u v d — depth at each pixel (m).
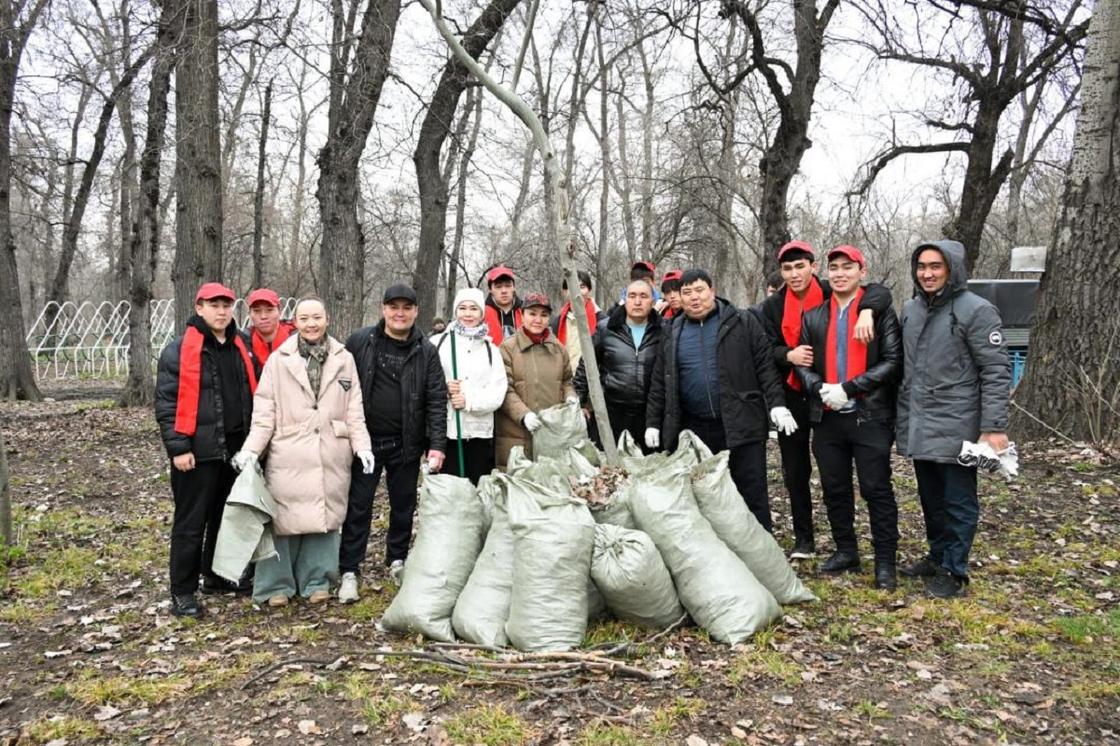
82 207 23.05
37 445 11.11
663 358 5.29
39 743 3.42
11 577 5.67
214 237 11.88
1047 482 6.93
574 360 7.21
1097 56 7.88
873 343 4.84
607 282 28.09
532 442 5.54
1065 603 4.61
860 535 6.12
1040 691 3.59
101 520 7.25
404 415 5.23
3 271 15.97
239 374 5.00
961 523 4.67
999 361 4.46
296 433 4.87
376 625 4.52
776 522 6.58
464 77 13.32
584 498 4.41
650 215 21.95
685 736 3.25
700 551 4.20
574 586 4.01
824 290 5.25
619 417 5.77
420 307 14.25
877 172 17.67
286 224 36.19
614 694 3.59
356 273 11.98
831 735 3.25
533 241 27.03
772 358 5.13
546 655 3.85
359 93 11.53
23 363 16.31
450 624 4.28
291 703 3.66
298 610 4.93
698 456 4.85
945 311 4.62
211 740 3.39
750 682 3.68
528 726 3.35
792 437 5.50
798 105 14.10
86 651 4.43
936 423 4.65
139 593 5.38
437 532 4.49
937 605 4.56
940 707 3.45
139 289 14.84
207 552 5.29
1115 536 5.67
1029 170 19.22
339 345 5.11
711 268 25.84
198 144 11.62
